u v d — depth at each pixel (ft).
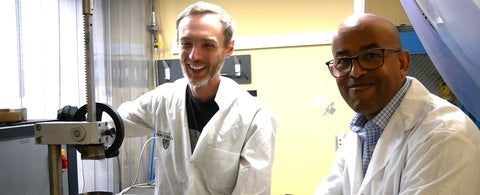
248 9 8.77
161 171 4.93
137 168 8.46
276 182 8.61
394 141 3.01
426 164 2.56
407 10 3.46
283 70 8.52
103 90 7.92
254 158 4.13
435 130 2.65
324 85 8.32
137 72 8.64
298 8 8.47
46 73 6.59
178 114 4.71
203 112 4.68
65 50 7.02
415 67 5.43
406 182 2.67
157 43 9.21
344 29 2.91
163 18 9.34
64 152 4.04
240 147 4.28
